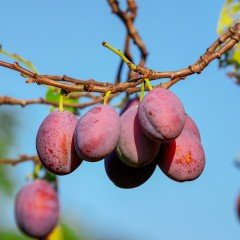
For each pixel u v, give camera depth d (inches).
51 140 28.5
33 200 42.5
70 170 28.7
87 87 28.8
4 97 39.7
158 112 27.3
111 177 29.5
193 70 29.9
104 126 27.6
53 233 48.3
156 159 29.2
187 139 28.8
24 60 39.3
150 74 29.0
